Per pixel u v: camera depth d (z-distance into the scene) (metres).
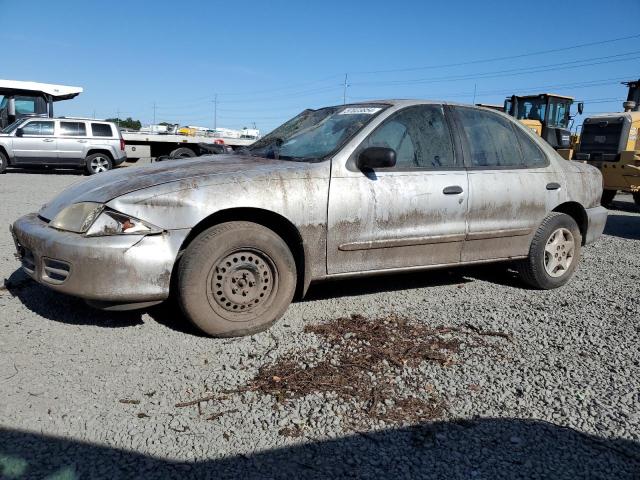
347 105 4.86
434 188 4.45
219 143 22.69
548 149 5.41
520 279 5.36
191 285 3.55
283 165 4.04
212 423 2.70
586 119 13.80
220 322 3.68
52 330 3.72
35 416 2.68
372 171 4.23
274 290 3.86
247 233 3.68
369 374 3.25
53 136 18.16
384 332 3.89
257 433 2.63
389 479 2.35
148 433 2.59
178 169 3.93
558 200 5.26
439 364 3.44
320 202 3.97
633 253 7.52
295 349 3.56
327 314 4.30
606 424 2.84
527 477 2.40
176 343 3.60
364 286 5.15
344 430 2.68
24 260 3.86
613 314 4.57
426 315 4.35
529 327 4.16
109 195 3.53
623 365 3.54
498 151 5.00
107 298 3.41
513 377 3.31
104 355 3.38
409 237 4.38
